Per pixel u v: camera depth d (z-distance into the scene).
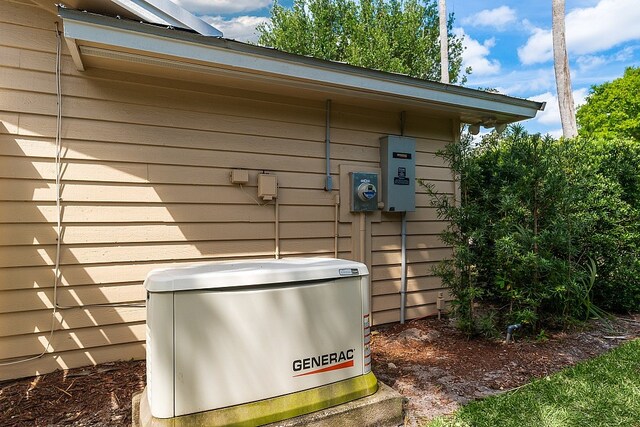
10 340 2.89
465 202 4.02
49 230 3.01
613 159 4.92
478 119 5.03
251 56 3.14
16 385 2.82
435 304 4.91
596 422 2.36
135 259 3.28
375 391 2.42
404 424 2.40
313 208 4.08
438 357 3.50
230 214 3.64
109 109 3.19
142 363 3.23
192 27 3.31
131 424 2.30
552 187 3.82
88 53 2.84
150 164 3.33
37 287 2.97
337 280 2.35
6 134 2.87
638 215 4.83
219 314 1.99
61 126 3.04
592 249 4.76
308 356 2.21
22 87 2.92
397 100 4.12
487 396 2.72
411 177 4.53
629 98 20.03
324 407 2.21
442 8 10.45
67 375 2.98
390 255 4.58
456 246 3.92
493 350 3.65
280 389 2.12
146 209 3.31
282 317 2.14
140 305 3.30
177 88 3.42
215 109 3.58
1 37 2.85
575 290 3.98
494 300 4.33
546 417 2.41
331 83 3.54
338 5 15.59
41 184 2.98
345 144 4.29
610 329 4.30
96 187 3.14
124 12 2.94
